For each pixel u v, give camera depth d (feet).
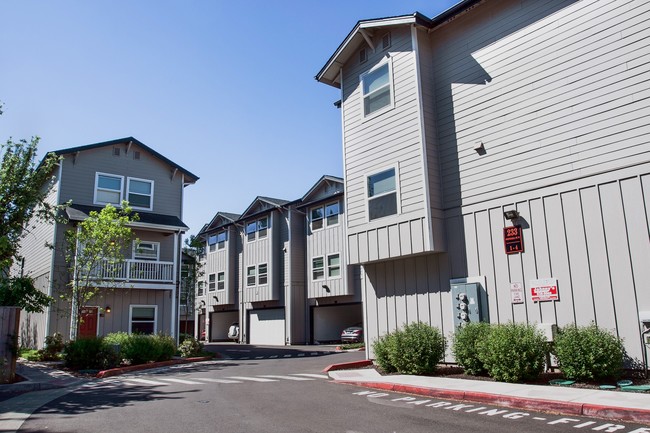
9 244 53.93
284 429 20.83
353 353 66.74
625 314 29.73
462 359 34.42
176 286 74.18
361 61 47.47
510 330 31.45
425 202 39.60
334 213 93.04
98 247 60.44
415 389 29.76
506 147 36.94
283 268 100.68
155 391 33.71
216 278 118.01
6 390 37.09
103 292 68.59
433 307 40.27
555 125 34.35
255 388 33.86
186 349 63.41
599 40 32.83
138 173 76.54
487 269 36.91
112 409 26.94
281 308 99.50
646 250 29.27
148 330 71.26
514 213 35.47
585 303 31.48
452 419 22.11
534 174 35.04
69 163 70.59
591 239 31.65
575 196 32.73
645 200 29.63
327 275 92.43
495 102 38.11
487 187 37.70
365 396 29.14
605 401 23.07
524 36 37.04
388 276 44.21
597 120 32.30
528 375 30.14
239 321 110.01
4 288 44.50
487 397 25.95
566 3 34.88
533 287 34.09
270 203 103.55
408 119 41.93
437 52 43.06
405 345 36.50
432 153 40.98
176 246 75.92
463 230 38.86
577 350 28.78
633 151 30.45
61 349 59.88
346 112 48.32
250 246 108.99
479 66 39.65
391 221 42.14
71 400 30.89
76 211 67.92
